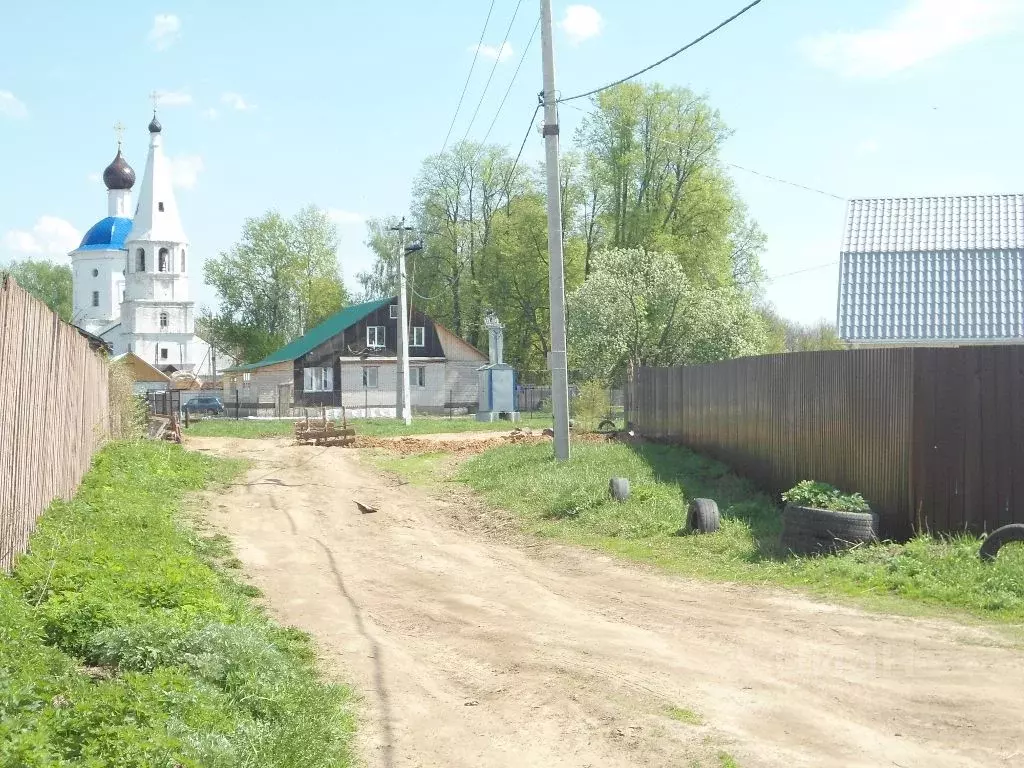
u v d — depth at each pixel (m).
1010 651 7.05
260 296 88.06
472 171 69.62
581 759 5.51
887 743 5.44
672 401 22.98
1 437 7.55
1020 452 10.92
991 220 25.08
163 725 5.14
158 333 82.69
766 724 5.84
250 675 6.43
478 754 5.68
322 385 59.06
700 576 10.60
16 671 5.36
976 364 11.05
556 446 19.36
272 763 5.24
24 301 8.63
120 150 99.50
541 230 63.75
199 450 28.55
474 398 62.88
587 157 60.09
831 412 13.31
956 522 11.05
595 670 7.09
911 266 24.09
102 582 7.62
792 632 7.96
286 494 18.58
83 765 4.49
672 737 5.70
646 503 14.52
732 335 47.03
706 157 58.12
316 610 9.46
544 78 19.14
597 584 10.48
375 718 6.36
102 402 19.20
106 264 96.94
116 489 14.41
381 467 23.47
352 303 95.94
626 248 57.47
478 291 67.38
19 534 8.28
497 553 12.73
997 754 5.20
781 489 15.33
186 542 11.89
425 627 8.76
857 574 9.66
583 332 47.78
